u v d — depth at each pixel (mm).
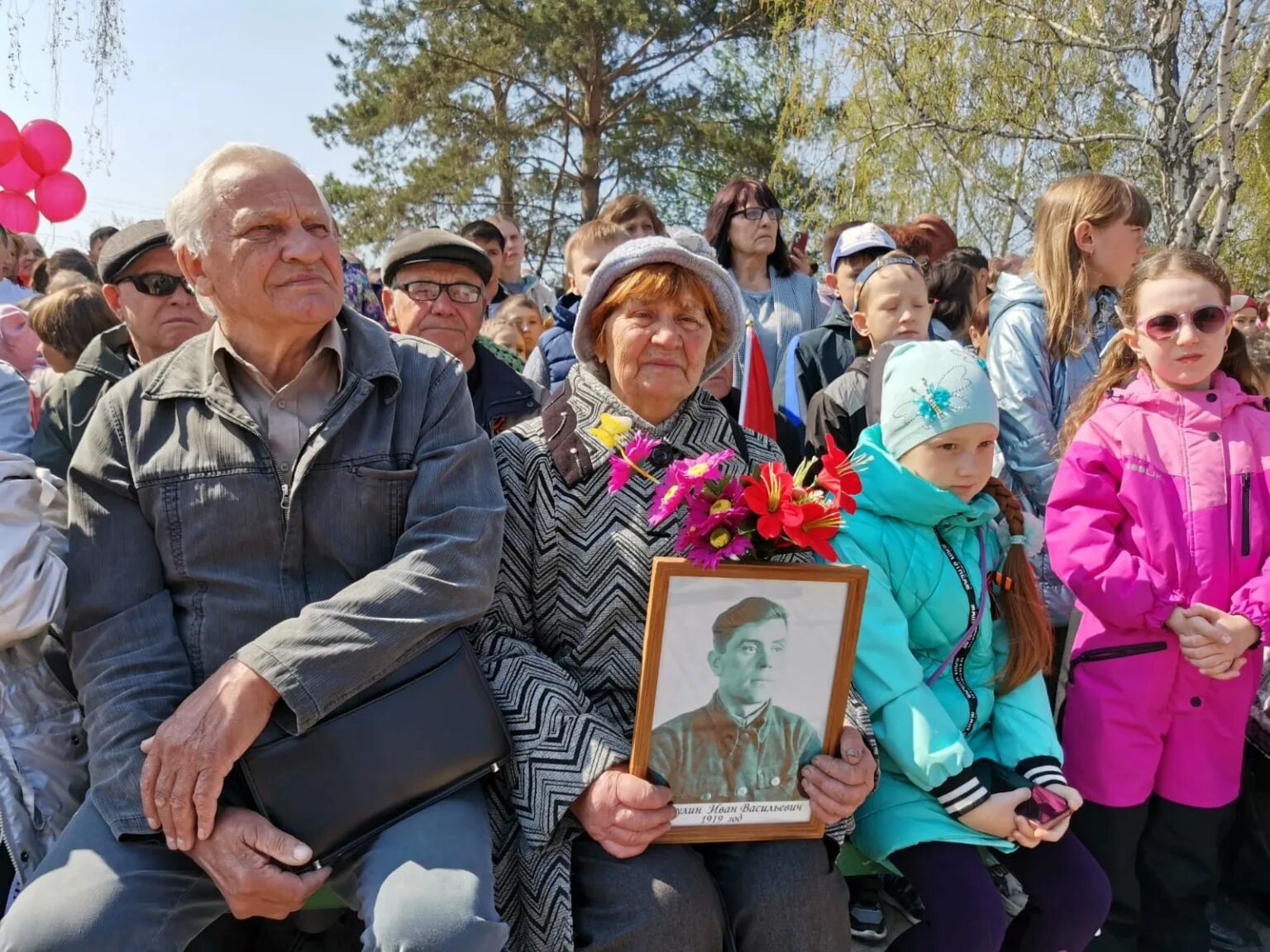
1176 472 2361
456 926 1566
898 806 2064
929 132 8688
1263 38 6102
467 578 1830
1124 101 8344
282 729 1694
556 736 1829
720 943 1799
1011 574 2242
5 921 1592
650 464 2061
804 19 10141
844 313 3547
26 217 8258
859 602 1892
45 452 2557
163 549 1858
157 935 1646
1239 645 2199
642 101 17891
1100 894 2004
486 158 17812
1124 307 2549
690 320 2057
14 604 1766
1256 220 9695
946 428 2098
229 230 1784
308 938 2176
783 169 13117
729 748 1843
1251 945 2650
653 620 1772
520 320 4781
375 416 1936
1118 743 2299
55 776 1947
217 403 1843
